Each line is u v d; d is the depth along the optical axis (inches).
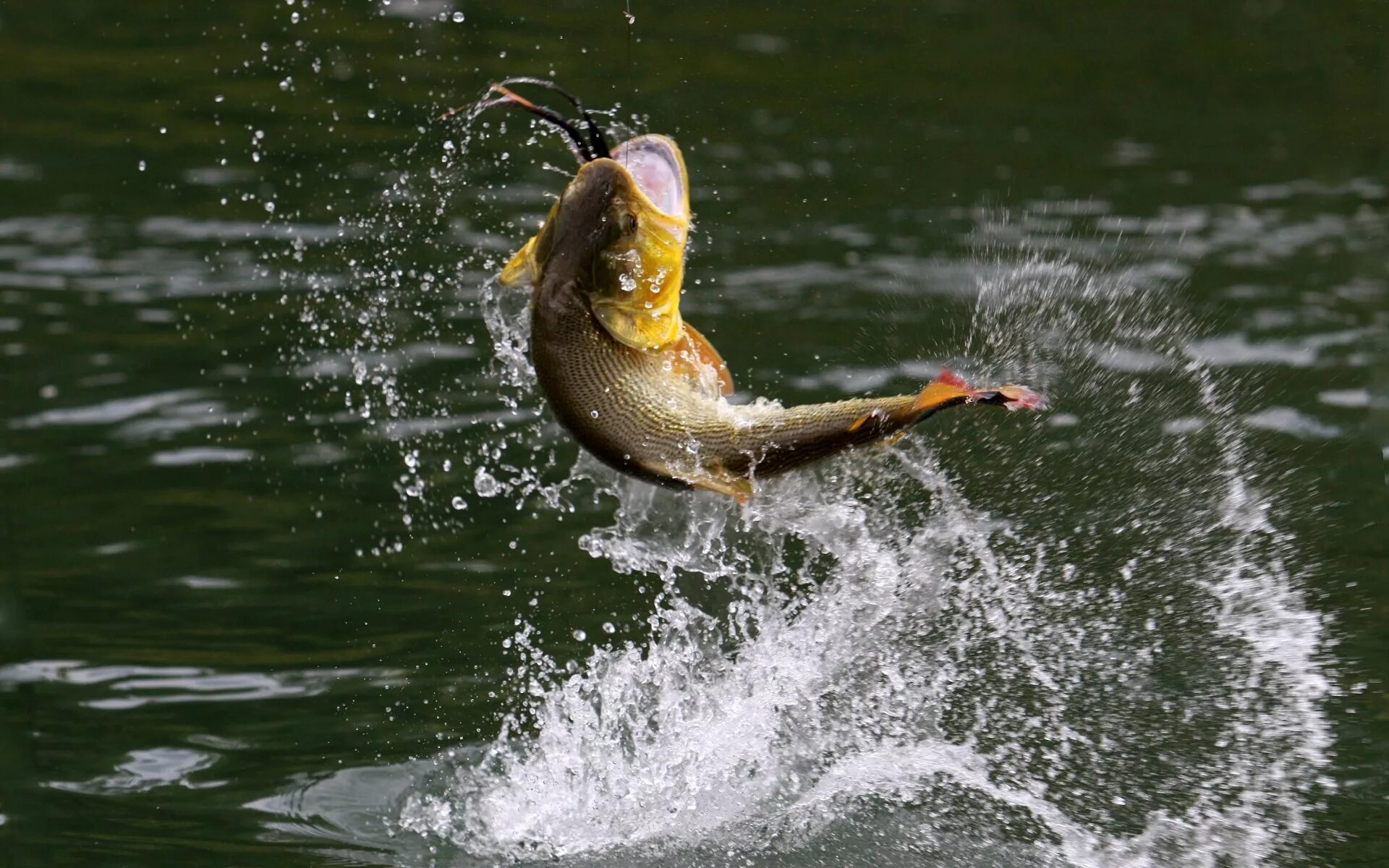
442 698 843.4
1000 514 1024.2
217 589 936.9
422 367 1244.5
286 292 1401.3
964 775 797.9
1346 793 785.6
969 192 1738.4
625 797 783.1
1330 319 1370.6
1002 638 900.6
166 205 1628.9
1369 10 2460.6
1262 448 1128.8
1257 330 1348.4
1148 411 1181.1
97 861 703.1
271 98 1977.1
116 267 1455.5
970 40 2352.4
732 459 615.5
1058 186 1761.8
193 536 992.9
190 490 1050.7
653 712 842.8
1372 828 759.1
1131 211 1680.6
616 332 618.8
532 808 770.8
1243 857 734.5
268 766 783.7
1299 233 1612.9
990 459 1090.7
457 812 760.3
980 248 1550.2
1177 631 919.0
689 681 861.8
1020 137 1948.8
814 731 832.9
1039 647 896.3
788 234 1589.6
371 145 1819.6
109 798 752.3
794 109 2018.9
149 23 2257.6
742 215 1643.7
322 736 809.5
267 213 1600.6
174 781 769.6
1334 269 1504.7
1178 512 1038.4
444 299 1384.1
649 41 2244.1
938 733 830.5
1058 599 936.9
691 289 1429.6
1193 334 1337.4
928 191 1740.9
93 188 1672.0
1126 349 1300.4
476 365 1252.5
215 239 1529.3
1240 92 2142.0
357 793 770.2
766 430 614.5
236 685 847.1
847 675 872.3
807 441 610.2
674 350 642.2
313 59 2108.8
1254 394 1221.1
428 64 2102.6
